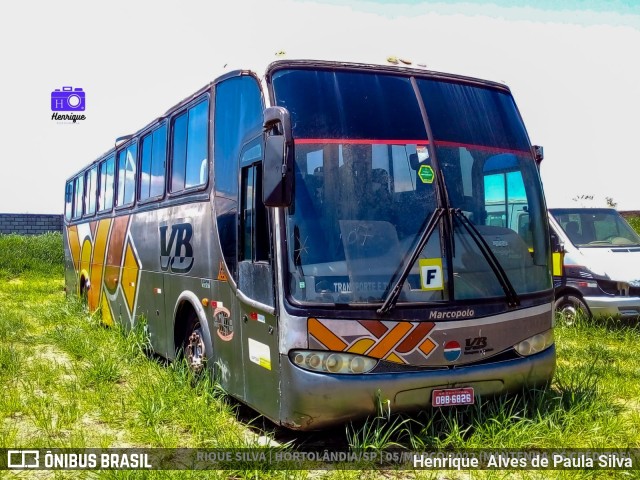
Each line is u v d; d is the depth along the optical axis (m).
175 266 7.75
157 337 8.48
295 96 5.52
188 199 7.38
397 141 5.61
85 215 13.45
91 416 6.58
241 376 5.96
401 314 5.20
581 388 6.57
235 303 6.05
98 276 11.94
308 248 5.18
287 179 5.01
